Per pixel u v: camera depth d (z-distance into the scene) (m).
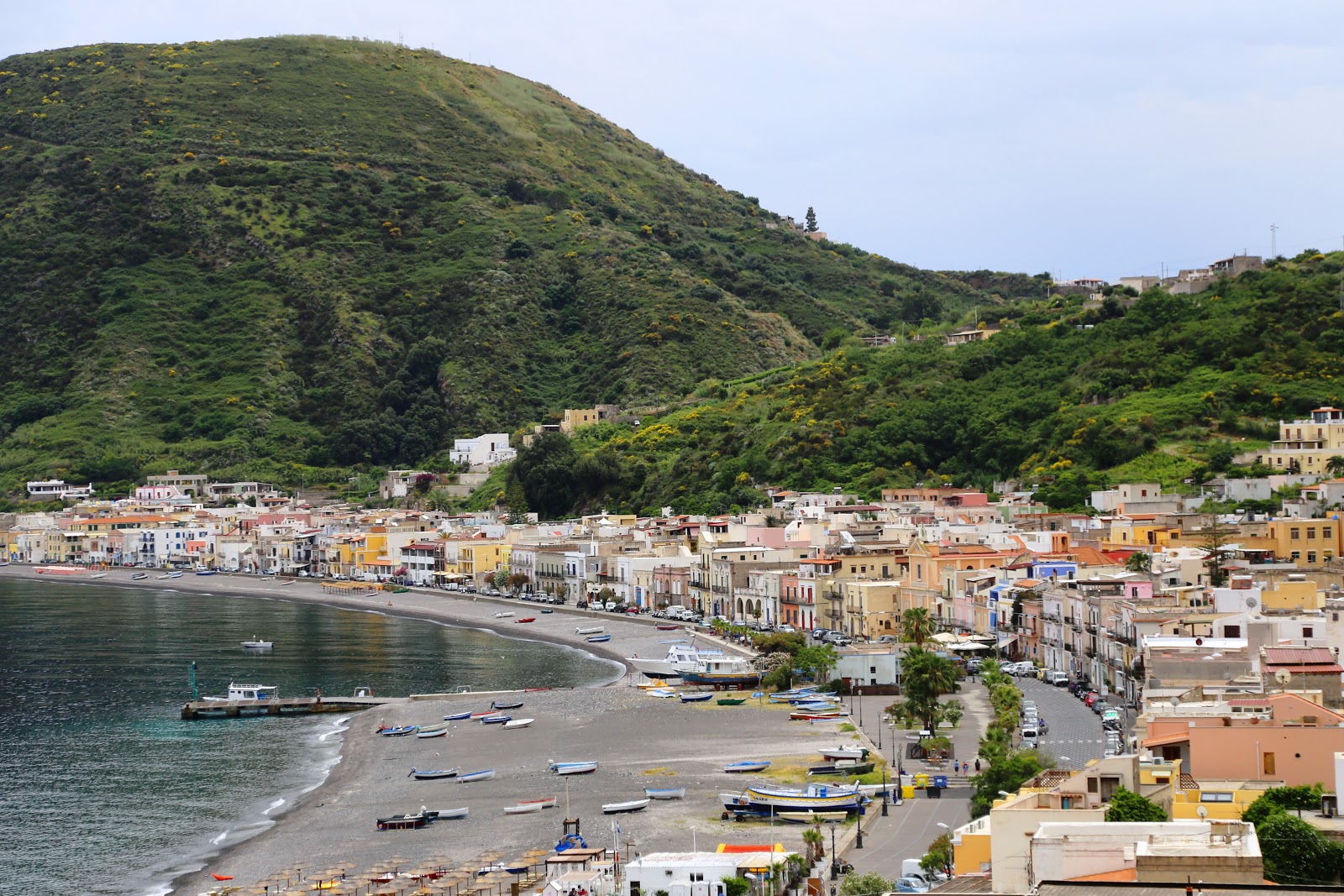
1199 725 100.69
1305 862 78.06
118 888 138.75
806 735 189.62
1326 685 126.38
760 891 114.06
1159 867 63.53
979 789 130.88
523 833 148.62
